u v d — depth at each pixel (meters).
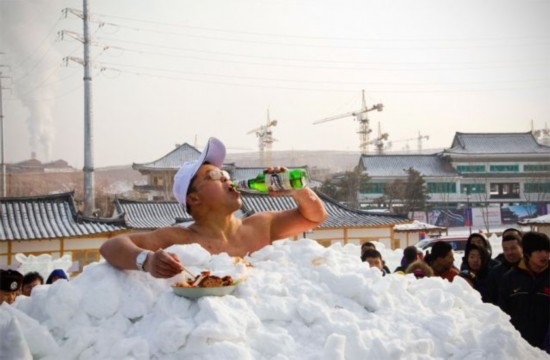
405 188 38.31
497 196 42.53
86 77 21.31
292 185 2.78
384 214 18.55
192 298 2.14
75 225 15.85
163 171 41.16
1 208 16.02
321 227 17.56
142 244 2.48
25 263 8.80
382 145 59.59
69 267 9.20
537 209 38.34
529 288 3.95
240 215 18.70
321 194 19.72
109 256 2.32
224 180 2.67
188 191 2.64
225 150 2.77
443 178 42.12
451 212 37.00
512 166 42.81
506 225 37.41
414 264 4.50
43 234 15.20
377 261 5.19
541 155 42.50
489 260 4.66
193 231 2.65
